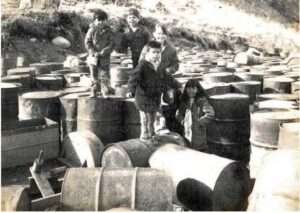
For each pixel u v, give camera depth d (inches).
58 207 275.0
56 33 1021.8
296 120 345.1
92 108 399.2
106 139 404.5
